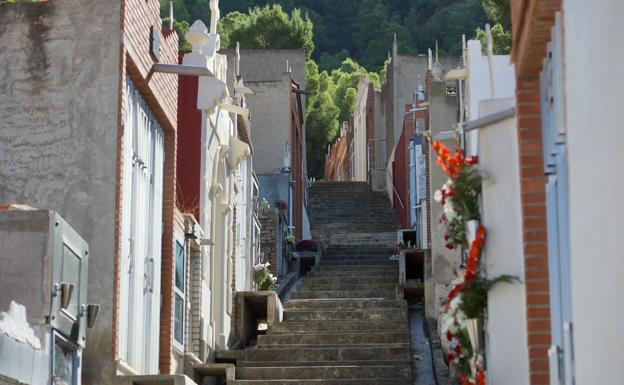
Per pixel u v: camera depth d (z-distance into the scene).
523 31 10.59
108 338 15.40
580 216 8.50
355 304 27.95
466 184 12.49
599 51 7.81
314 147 71.81
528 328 11.02
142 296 17.12
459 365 13.98
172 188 18.78
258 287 29.53
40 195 15.79
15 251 13.05
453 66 48.62
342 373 22.27
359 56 80.75
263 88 40.53
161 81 17.86
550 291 10.66
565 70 9.04
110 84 15.92
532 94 11.14
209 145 23.00
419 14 77.50
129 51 16.23
